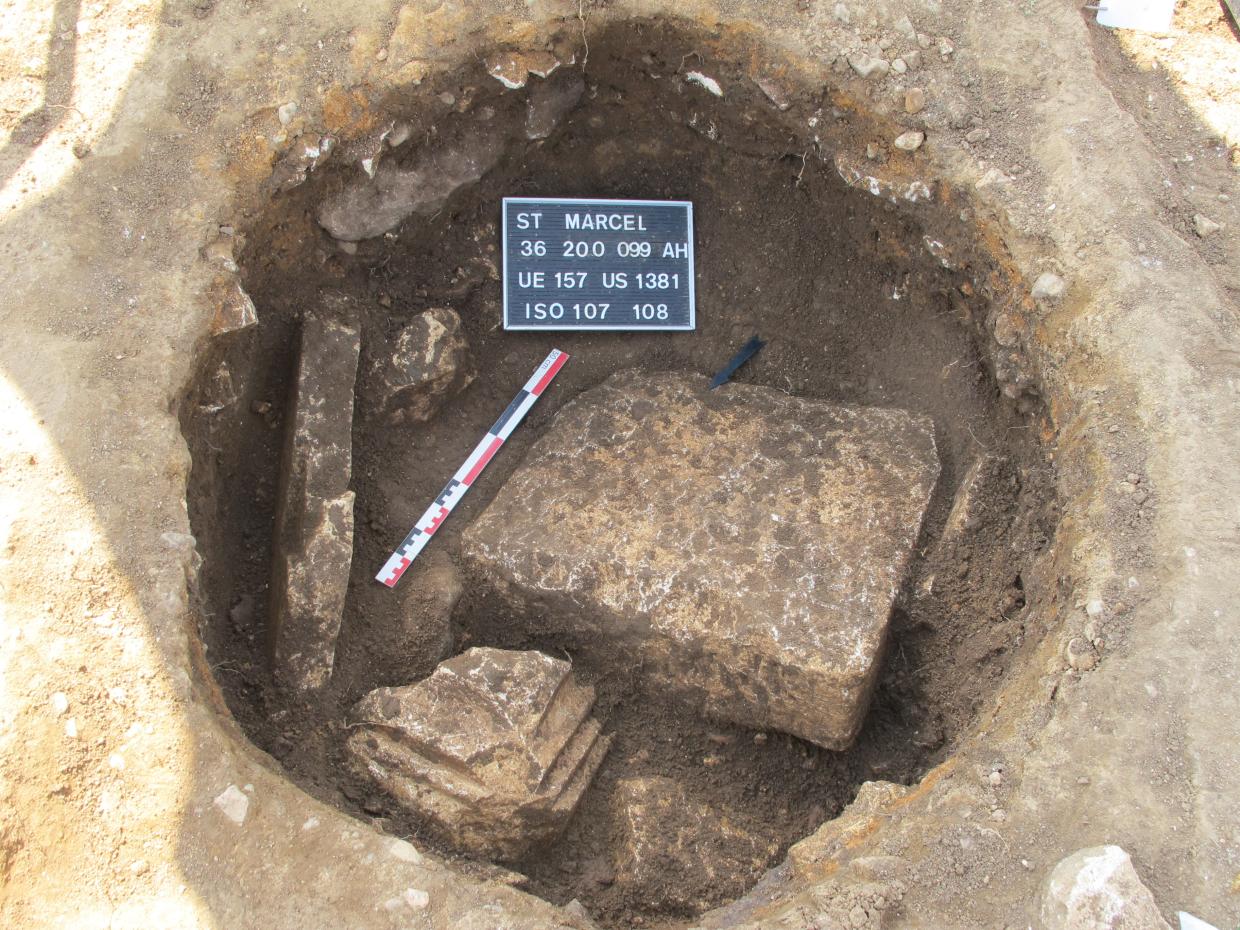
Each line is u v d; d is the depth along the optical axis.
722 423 1.97
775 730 1.80
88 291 1.64
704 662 1.77
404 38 1.80
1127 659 1.50
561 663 1.73
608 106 2.01
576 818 1.71
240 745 1.51
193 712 1.46
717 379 2.04
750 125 1.95
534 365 2.09
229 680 1.71
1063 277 1.71
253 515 1.88
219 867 1.40
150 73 1.76
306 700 1.72
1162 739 1.45
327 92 1.78
